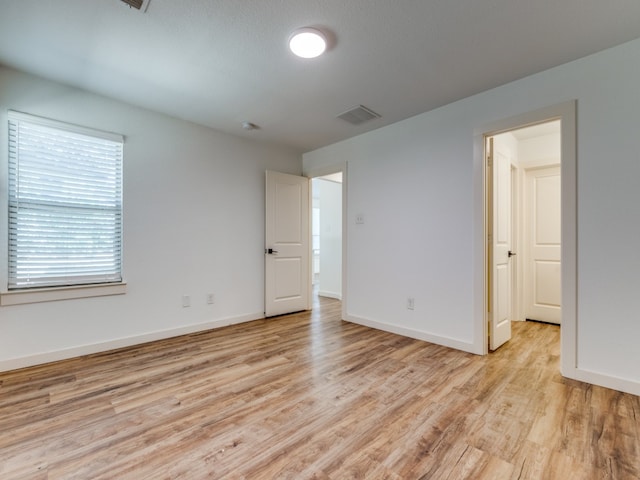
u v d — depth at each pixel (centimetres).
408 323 322
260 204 404
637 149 199
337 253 546
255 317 396
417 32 192
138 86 261
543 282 384
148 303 307
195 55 217
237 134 374
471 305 276
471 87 260
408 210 324
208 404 190
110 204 287
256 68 233
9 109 236
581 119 218
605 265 210
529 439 157
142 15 177
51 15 176
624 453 146
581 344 219
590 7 170
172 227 324
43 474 133
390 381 221
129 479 131
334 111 310
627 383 201
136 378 225
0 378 223
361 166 373
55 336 256
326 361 257
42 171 253
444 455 145
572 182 221
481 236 269
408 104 292
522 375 230
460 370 239
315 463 140
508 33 193
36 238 252
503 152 310
